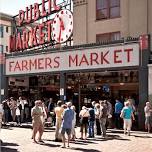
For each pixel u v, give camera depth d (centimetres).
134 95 2211
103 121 1653
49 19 2675
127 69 2064
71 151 1238
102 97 2336
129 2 2405
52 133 1842
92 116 1634
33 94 2777
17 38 2842
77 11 2675
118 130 1925
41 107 1504
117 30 2458
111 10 2505
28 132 1900
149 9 2312
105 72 2300
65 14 2497
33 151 1240
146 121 1870
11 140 1549
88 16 2612
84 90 2408
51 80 2661
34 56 2573
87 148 1309
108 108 1936
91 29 2591
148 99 1953
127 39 2058
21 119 2416
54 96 2634
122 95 2269
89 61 2230
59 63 2402
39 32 2684
